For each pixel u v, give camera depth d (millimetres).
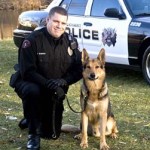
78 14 6527
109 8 6102
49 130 3801
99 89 3609
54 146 3785
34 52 3490
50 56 3520
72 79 3682
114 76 6637
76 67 3723
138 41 5781
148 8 6117
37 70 3570
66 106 5043
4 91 5770
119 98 5375
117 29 5973
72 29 6535
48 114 3738
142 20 5836
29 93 3496
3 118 4566
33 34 3523
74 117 4621
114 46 6055
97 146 3783
